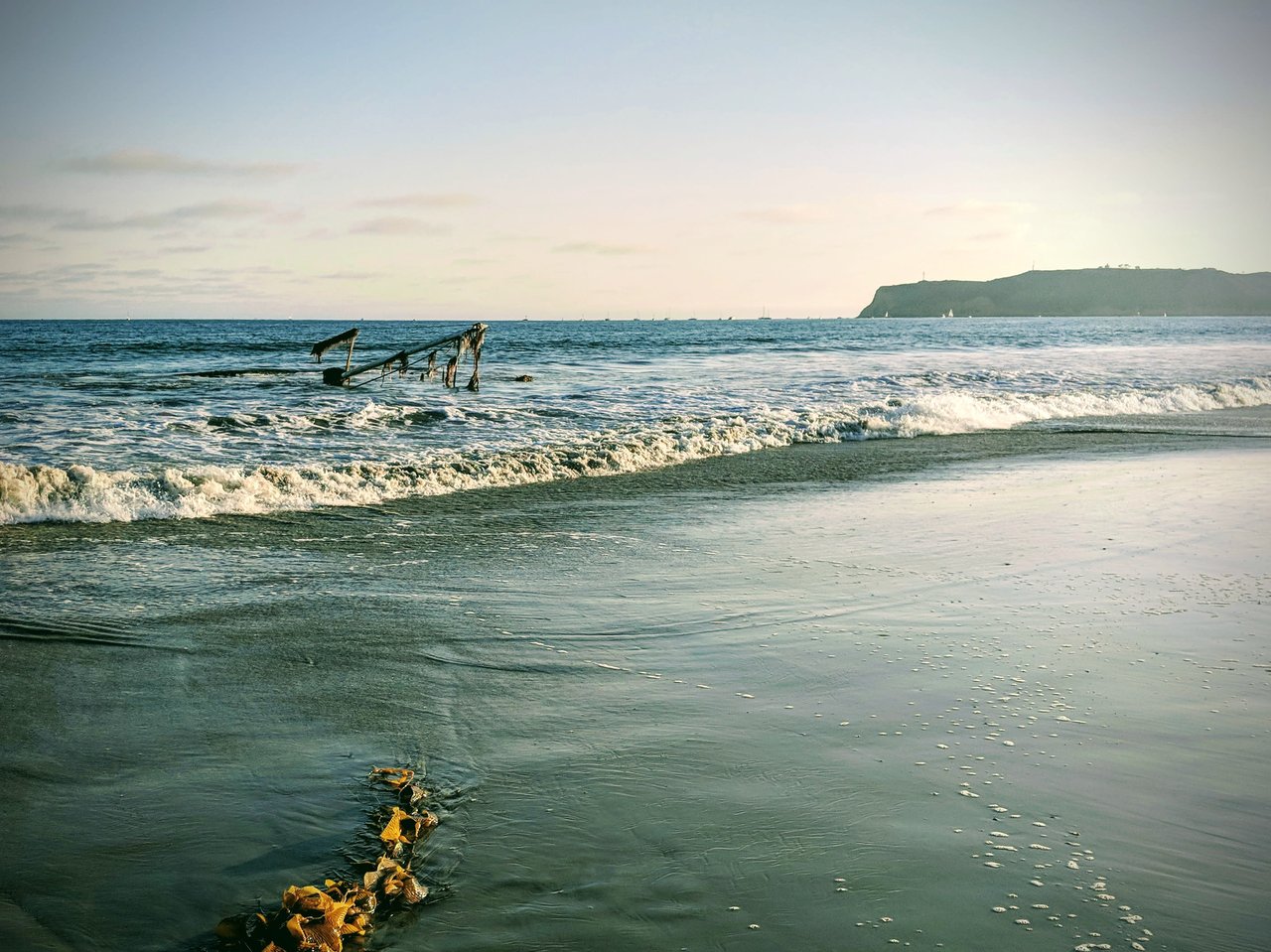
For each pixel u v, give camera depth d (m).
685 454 14.14
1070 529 8.83
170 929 2.73
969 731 4.20
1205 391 23.23
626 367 31.31
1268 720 4.35
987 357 38.72
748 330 109.69
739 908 2.85
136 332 79.94
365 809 3.46
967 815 3.43
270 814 3.41
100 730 4.17
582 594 6.54
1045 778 3.73
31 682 4.74
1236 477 11.99
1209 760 3.91
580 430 15.45
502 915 2.80
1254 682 4.84
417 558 7.65
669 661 5.16
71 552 7.61
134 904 2.84
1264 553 7.84
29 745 3.99
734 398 20.83
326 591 6.57
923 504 10.24
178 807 3.46
